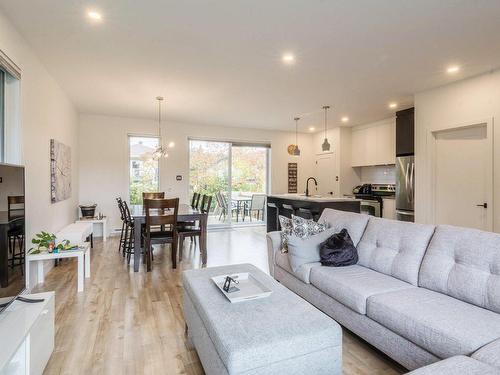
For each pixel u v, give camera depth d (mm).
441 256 1996
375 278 2191
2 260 1656
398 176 5250
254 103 5105
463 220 4004
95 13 2414
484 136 3783
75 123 5445
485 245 1814
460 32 2717
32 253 2906
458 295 1807
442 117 4168
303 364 1387
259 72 3695
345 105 5234
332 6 2318
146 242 3742
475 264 1802
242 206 7574
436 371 1125
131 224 4102
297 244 2650
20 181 1938
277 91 4453
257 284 2020
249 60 3338
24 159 2812
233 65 3479
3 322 1549
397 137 5363
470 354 1314
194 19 2506
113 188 6105
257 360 1288
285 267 2855
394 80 3980
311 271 2449
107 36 2797
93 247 4938
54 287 3113
